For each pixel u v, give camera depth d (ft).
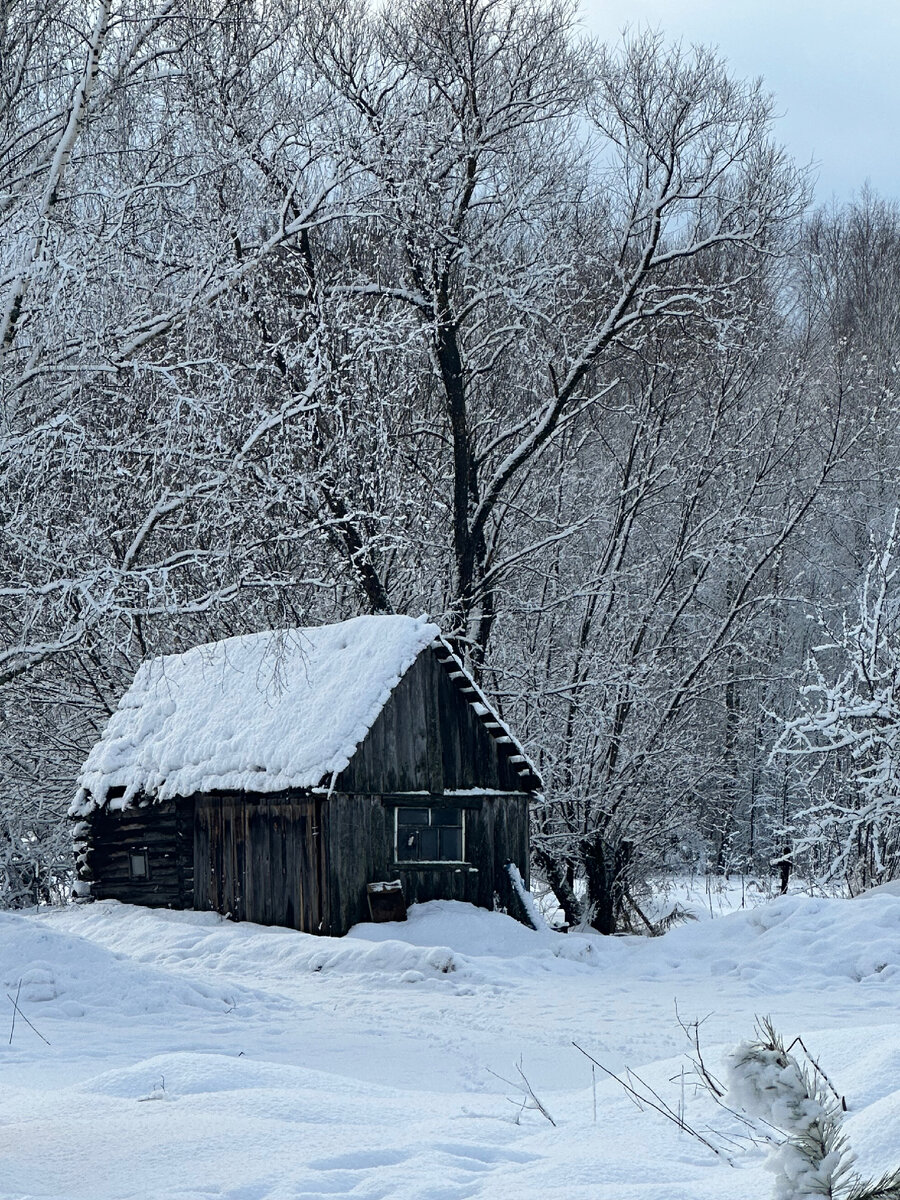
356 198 58.18
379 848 72.79
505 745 77.56
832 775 88.69
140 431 49.24
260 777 73.77
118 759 86.84
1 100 47.70
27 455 43.39
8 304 43.01
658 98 88.22
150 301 50.78
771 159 89.20
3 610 49.73
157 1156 17.72
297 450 58.75
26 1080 29.60
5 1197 15.62
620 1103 19.79
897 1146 13.32
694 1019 44.73
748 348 91.35
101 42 42.63
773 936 61.31
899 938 57.98
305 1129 19.13
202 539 54.39
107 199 46.70
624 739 91.15
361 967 60.18
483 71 87.86
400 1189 15.35
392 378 88.07
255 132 60.85
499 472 90.74
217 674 86.28
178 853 81.66
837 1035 20.95
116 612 42.50
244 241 58.39
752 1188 13.85
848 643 78.43
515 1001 51.16
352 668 75.72
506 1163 16.83
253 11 58.03
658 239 88.07
